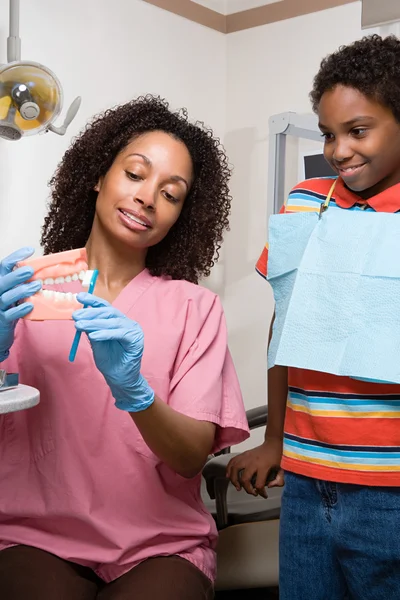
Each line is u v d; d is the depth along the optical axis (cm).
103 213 135
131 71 243
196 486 138
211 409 128
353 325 110
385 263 110
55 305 107
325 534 115
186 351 133
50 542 124
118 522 124
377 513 110
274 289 126
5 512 125
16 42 171
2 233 209
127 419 126
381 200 115
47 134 218
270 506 174
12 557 120
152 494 127
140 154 133
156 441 118
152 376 129
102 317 105
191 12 264
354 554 112
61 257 108
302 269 117
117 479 125
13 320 108
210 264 154
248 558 167
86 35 227
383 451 110
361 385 111
